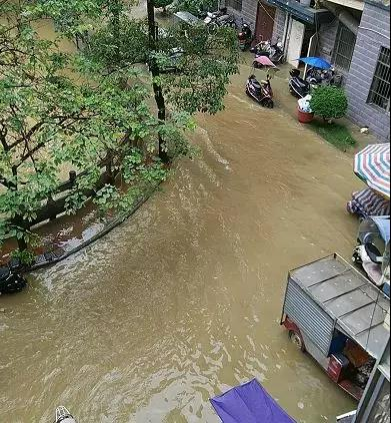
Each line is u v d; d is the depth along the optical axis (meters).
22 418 9.35
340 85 19.47
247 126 18.08
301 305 9.92
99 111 11.17
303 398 9.79
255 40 23.81
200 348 10.63
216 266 12.49
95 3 12.81
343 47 19.22
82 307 11.40
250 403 8.07
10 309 11.29
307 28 20.77
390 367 6.64
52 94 10.91
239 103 19.48
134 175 12.69
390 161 5.39
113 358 10.39
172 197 14.65
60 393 9.77
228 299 11.66
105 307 11.41
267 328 11.03
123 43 13.72
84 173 12.26
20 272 11.96
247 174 15.64
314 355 10.09
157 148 15.84
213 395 9.84
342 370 9.51
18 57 11.79
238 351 10.59
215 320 11.19
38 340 10.66
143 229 13.55
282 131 17.81
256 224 13.76
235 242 13.19
